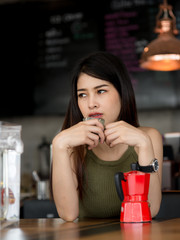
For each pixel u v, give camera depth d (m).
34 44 3.83
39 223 1.23
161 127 3.67
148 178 1.21
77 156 1.55
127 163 1.53
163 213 1.88
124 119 1.54
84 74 1.48
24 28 3.85
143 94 3.55
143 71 3.56
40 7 3.83
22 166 3.33
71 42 3.76
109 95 1.48
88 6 3.74
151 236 0.89
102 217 1.57
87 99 1.50
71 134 1.38
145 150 1.29
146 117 3.71
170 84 3.51
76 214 1.37
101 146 1.54
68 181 1.38
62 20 3.79
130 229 1.02
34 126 3.96
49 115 3.82
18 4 3.85
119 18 3.65
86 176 1.55
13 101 3.83
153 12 3.58
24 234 0.97
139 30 3.60
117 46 3.64
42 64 3.81
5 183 1.13
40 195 2.59
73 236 0.91
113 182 1.53
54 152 1.40
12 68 3.85
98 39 3.69
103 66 1.47
